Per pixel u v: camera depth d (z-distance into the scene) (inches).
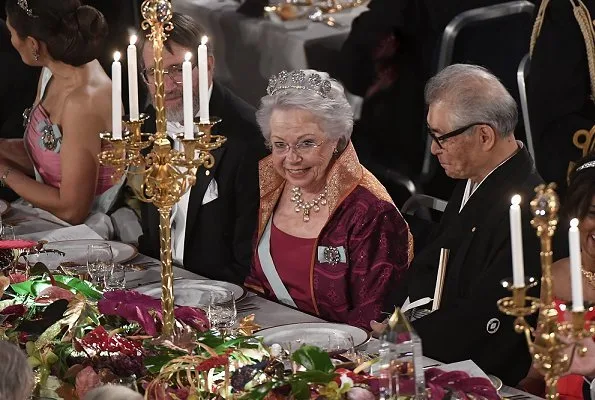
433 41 995.3
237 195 718.5
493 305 576.4
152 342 468.8
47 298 526.3
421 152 1020.5
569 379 530.0
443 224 637.3
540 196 330.0
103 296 516.1
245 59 1065.5
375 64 1023.0
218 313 516.7
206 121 447.2
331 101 628.1
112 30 954.1
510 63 922.7
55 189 816.9
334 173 640.4
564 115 731.4
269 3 1072.2
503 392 489.4
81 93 796.6
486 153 589.0
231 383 445.4
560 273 563.8
